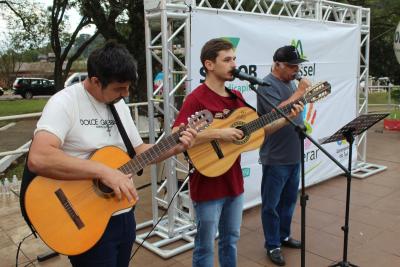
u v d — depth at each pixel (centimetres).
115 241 194
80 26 1553
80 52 1630
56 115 174
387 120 997
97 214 186
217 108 255
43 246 378
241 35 409
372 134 952
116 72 173
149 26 371
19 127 1266
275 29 447
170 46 365
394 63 2098
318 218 437
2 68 3794
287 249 363
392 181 569
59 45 1584
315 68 517
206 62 252
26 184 178
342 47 558
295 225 417
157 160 212
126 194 177
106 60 173
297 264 337
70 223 181
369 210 458
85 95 186
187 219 413
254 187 459
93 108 189
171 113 371
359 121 281
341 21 576
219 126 255
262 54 434
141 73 1204
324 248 367
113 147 195
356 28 578
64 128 177
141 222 430
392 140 873
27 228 418
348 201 289
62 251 178
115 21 1304
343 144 587
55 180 181
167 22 352
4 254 364
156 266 342
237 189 258
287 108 279
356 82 594
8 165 731
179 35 408
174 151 217
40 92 2950
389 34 1855
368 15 602
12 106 2269
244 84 419
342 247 368
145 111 876
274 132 299
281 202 351
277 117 274
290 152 320
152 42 374
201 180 250
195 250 262
